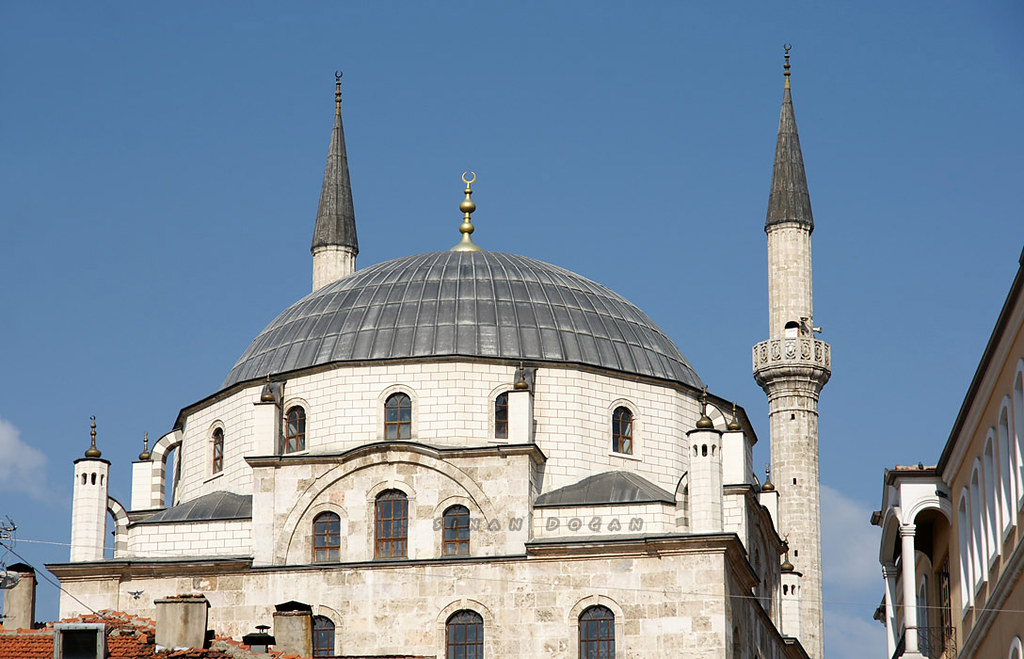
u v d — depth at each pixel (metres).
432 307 94.69
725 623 83.31
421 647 85.81
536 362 92.00
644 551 85.00
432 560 86.81
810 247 124.94
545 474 90.50
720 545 84.06
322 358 93.31
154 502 98.12
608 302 99.00
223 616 87.50
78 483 90.12
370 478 89.06
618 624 84.31
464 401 91.12
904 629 70.31
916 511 70.62
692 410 95.69
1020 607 58.50
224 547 90.50
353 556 88.25
